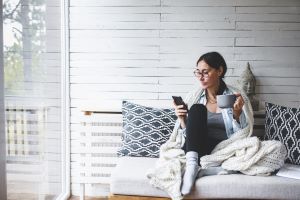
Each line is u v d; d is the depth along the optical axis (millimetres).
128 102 2281
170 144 1985
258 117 2330
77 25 2434
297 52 2406
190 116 1857
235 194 1662
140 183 1712
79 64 2463
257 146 1755
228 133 1961
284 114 2072
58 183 2336
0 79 1399
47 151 2078
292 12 2377
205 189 1662
